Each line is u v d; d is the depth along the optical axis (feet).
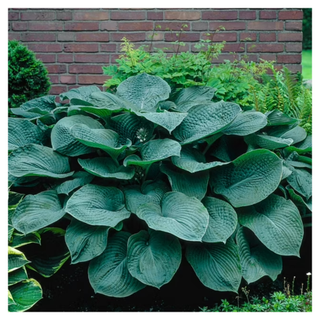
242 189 9.29
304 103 12.32
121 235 9.00
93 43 18.51
